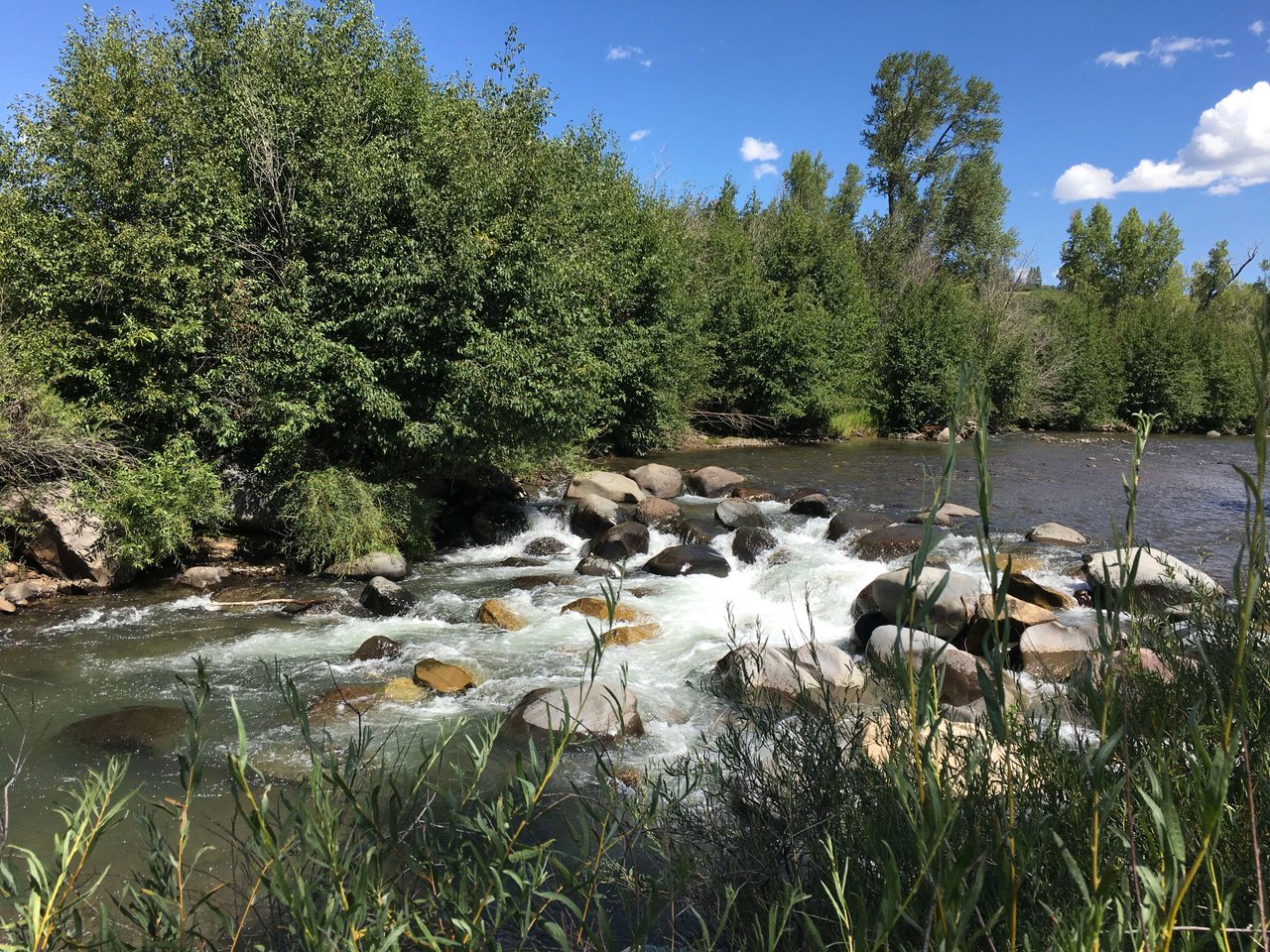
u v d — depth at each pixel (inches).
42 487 391.9
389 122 522.6
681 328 911.0
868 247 1633.9
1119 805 61.6
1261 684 76.9
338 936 51.6
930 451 994.1
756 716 120.6
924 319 1216.8
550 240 541.0
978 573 379.9
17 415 390.9
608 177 848.3
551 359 501.0
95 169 422.6
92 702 263.1
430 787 77.6
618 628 344.5
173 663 301.4
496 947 56.7
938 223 1838.1
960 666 224.2
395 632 345.4
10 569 386.0
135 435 434.3
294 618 362.6
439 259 458.0
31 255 404.5
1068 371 1378.0
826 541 506.3
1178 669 88.8
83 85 441.4
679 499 668.7
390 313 444.1
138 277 413.4
